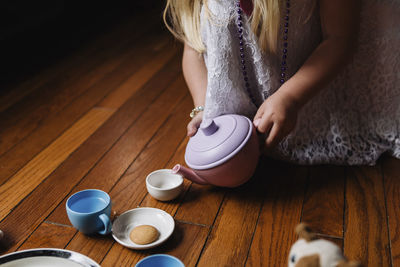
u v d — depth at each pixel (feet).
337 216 3.55
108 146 4.70
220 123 3.63
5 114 5.45
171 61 7.10
